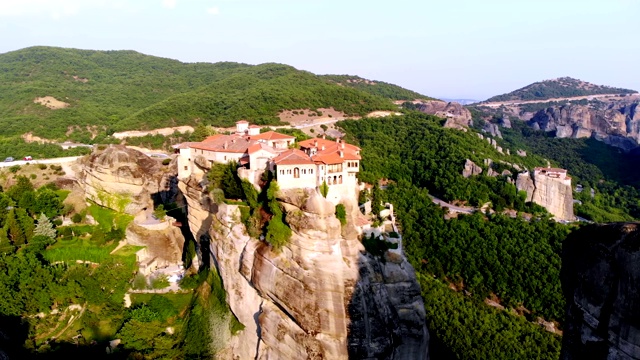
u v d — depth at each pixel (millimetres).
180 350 66500
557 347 77500
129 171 100750
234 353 64562
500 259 101938
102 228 91000
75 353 63500
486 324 81625
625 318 26625
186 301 74750
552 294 91938
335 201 60875
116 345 64438
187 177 84688
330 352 53156
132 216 95500
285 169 58719
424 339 58312
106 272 73562
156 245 87312
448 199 128875
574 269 31219
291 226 56594
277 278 57719
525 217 121312
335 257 54406
